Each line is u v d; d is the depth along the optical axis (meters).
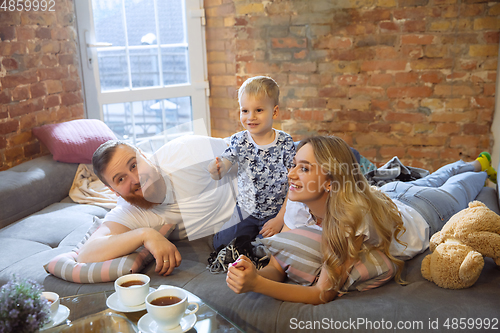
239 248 1.55
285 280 1.53
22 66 2.69
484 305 1.22
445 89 3.08
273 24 3.34
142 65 3.49
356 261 1.35
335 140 1.39
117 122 3.50
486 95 3.01
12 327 0.90
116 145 1.54
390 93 3.20
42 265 1.60
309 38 3.28
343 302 1.31
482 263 1.27
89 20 3.15
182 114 3.74
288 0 3.26
